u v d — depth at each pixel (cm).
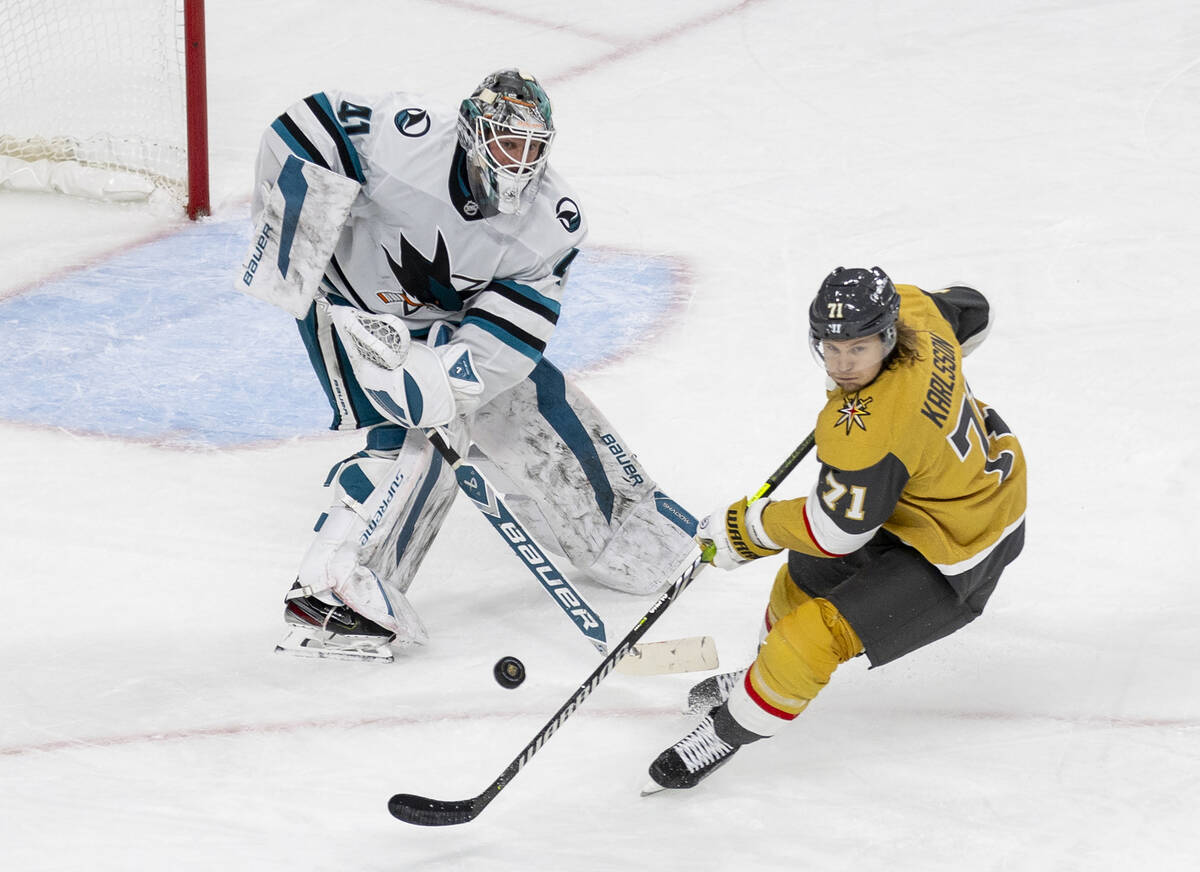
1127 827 1128
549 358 2097
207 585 1565
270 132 1337
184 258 2469
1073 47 3312
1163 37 3328
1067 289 2206
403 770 1249
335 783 1230
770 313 2214
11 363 2083
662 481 1767
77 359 2100
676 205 2639
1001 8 3600
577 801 1202
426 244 1357
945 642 1402
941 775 1206
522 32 3591
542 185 1359
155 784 1227
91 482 1772
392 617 1369
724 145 2905
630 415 1927
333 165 1329
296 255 1349
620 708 1334
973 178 2669
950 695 1324
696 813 1174
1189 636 1393
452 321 1444
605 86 3247
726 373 2031
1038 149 2780
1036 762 1218
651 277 2359
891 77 3212
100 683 1380
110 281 2369
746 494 1731
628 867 1105
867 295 1031
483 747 1280
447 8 3762
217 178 2806
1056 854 1102
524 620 1501
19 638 1462
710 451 1831
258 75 3359
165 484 1772
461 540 1662
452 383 1329
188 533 1667
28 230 2564
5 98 2870
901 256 2373
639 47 3475
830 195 2647
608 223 2575
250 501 1738
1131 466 1719
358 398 1454
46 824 1163
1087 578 1504
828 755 1246
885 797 1181
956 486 1115
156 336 2181
